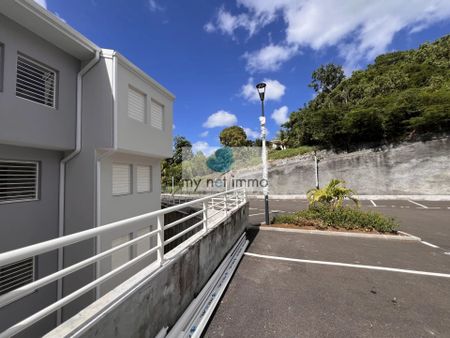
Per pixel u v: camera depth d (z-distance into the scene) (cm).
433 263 479
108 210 616
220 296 338
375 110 1686
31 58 487
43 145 501
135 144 664
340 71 3272
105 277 174
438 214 1041
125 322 180
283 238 682
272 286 383
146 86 744
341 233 700
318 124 2027
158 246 244
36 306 491
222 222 478
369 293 357
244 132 3841
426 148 1530
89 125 584
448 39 2370
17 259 117
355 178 1784
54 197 562
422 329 272
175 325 249
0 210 454
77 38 523
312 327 276
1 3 407
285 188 2108
